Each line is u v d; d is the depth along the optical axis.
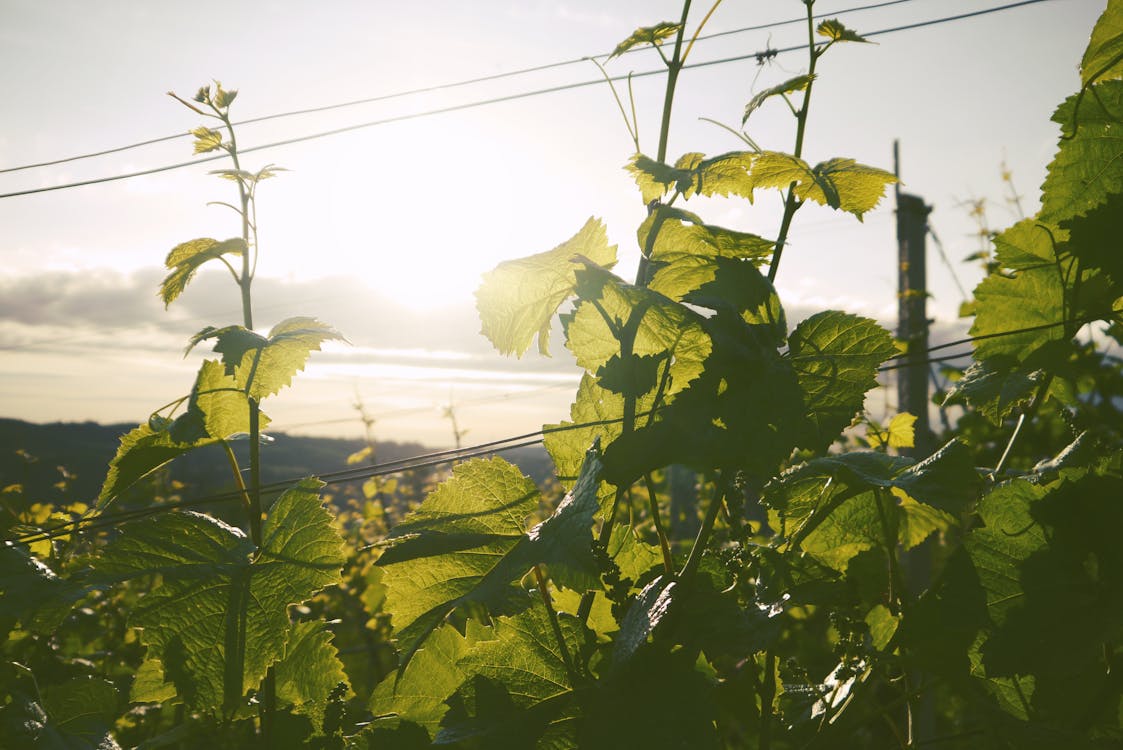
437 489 1.57
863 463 1.64
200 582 1.60
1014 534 1.46
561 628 1.45
